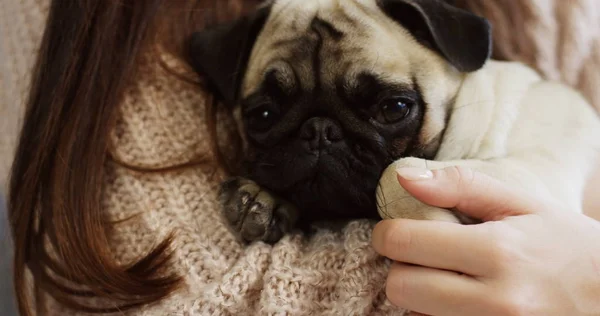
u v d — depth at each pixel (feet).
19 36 1.16
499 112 1.08
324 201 1.04
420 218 0.93
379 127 1.04
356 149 1.03
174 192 1.02
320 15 1.11
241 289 0.93
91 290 1.00
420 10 1.07
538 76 1.21
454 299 0.85
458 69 1.06
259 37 1.17
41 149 1.01
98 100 1.00
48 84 1.03
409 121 1.04
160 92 1.07
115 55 1.02
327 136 1.04
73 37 1.02
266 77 1.10
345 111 1.05
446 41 1.06
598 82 1.32
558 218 0.90
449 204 0.91
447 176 0.91
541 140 1.06
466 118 1.07
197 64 1.14
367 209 1.03
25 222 1.03
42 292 1.07
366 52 1.05
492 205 0.91
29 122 1.05
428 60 1.07
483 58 1.06
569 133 1.08
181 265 0.97
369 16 1.10
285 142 1.08
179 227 0.99
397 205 0.94
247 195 1.04
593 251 0.87
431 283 0.86
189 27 1.17
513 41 1.27
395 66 1.05
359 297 0.91
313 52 1.08
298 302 0.91
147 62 1.08
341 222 1.06
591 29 1.32
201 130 1.08
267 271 0.94
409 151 1.05
